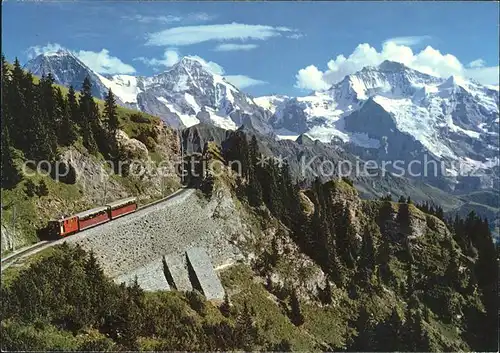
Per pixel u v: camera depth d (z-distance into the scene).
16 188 91.50
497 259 169.75
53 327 67.62
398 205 177.12
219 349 83.62
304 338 107.88
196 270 106.06
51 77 113.50
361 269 143.25
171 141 144.50
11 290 68.50
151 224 104.94
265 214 135.38
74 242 87.25
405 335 118.44
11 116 98.00
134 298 81.88
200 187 128.00
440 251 167.38
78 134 114.00
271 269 123.56
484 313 149.25
